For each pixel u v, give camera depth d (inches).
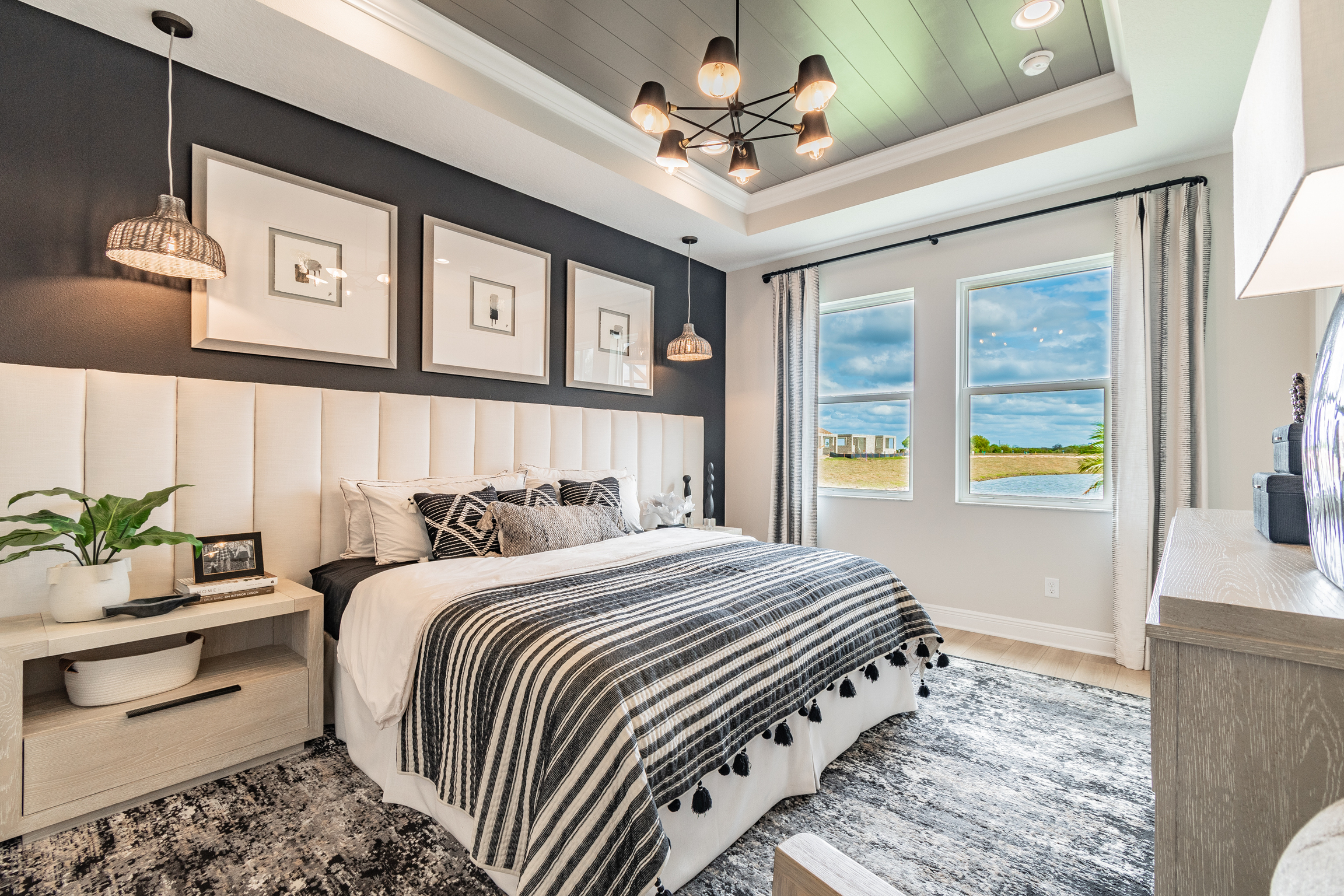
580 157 120.3
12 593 75.4
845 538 172.1
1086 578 133.9
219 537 89.6
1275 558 36.2
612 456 156.3
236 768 80.4
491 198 131.6
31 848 64.0
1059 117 117.0
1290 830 23.0
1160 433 121.4
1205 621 24.4
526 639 61.3
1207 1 79.0
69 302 82.1
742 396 194.7
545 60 105.3
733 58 72.9
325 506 103.7
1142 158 120.3
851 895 23.1
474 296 127.5
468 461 124.0
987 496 150.6
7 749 63.4
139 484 84.7
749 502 192.9
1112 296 127.2
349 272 108.4
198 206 92.0
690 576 85.7
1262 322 113.9
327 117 105.7
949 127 126.7
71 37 82.2
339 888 59.2
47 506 77.5
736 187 156.6
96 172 84.2
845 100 116.9
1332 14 17.1
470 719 61.7
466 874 61.2
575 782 50.9
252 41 86.0
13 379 75.5
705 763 59.0
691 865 60.7
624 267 163.8
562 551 102.5
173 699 75.0
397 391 116.0
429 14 92.8
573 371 149.4
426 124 107.9
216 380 93.2
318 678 87.3
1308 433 32.2
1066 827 70.3
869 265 167.9
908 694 100.9
